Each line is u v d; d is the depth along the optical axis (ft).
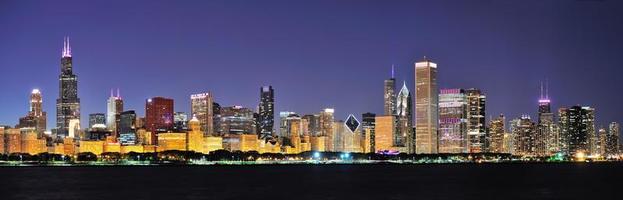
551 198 652.07
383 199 642.22
